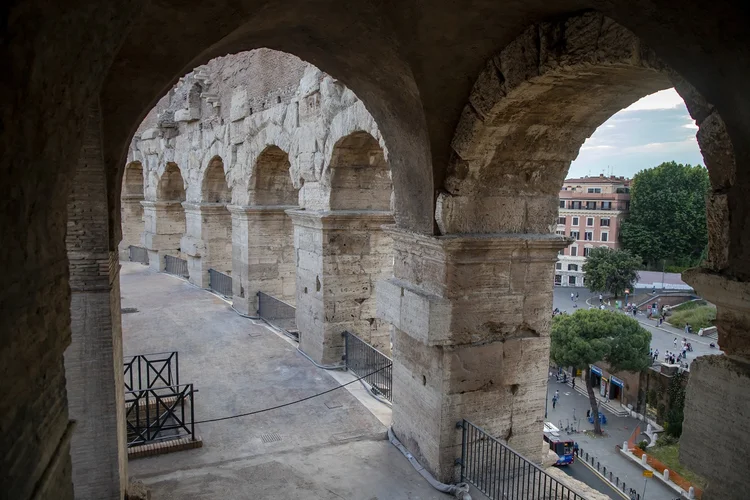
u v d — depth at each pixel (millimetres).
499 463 6867
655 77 5375
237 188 17188
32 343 2648
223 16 5324
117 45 3002
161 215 24812
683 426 3971
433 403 7586
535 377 7867
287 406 10258
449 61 6172
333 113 10961
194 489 7297
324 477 7656
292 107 13016
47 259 2826
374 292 12539
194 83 19234
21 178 2320
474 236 7098
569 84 5723
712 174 3869
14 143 2168
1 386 2260
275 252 16859
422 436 7914
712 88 3645
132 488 6809
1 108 2006
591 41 5000
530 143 6852
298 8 5816
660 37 3752
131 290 20594
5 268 2256
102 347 5828
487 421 7648
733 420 3623
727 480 3650
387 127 7691
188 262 21953
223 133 17875
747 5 2988
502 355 7633
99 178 5586
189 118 19906
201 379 11586
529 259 7590
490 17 5504
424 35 5852
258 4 5371
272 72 14227
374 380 11219
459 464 7523
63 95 2555
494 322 7539
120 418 6344
